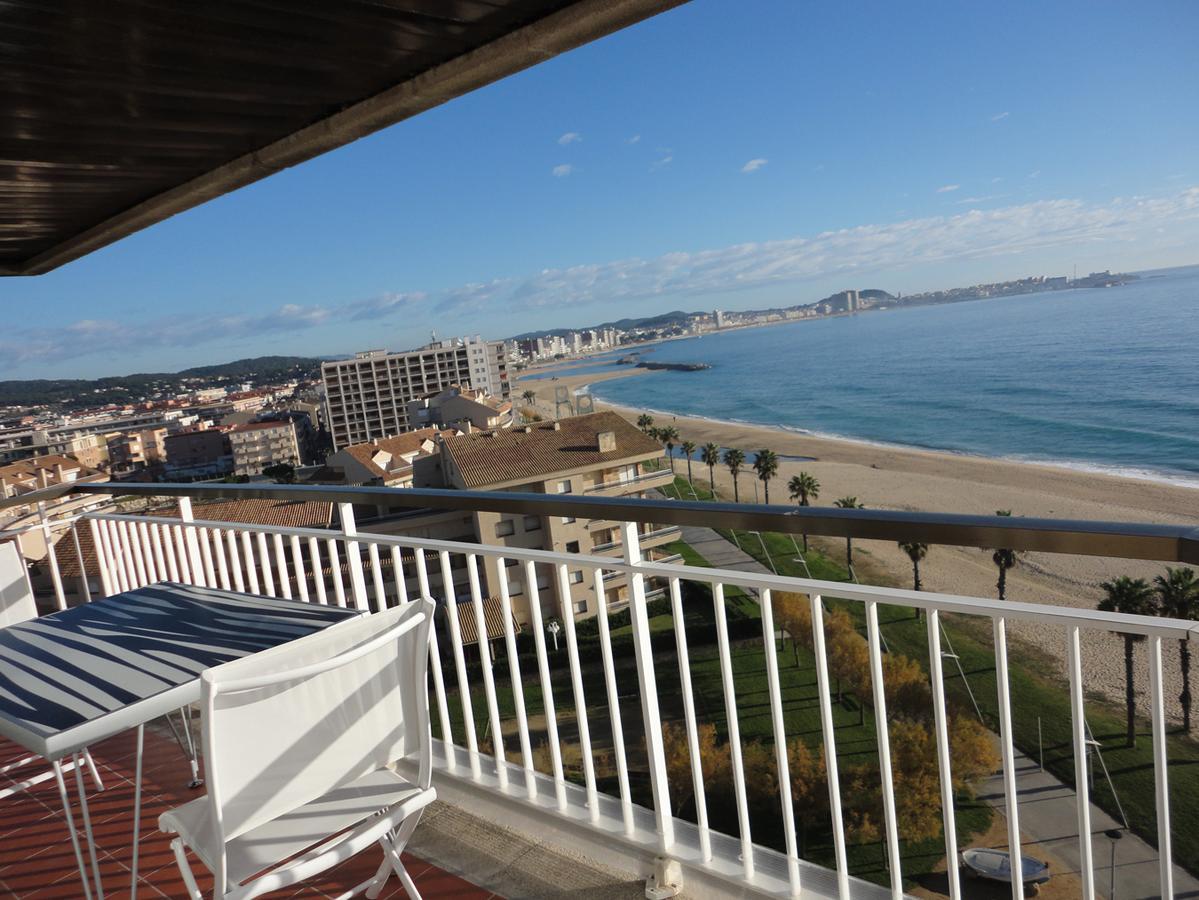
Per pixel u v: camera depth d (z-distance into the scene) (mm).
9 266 5195
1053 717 13977
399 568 2721
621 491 30328
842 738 11891
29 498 4293
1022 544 1246
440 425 70875
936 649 1476
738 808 1945
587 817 2336
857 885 1834
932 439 60969
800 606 19297
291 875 1567
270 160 3461
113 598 2652
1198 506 36719
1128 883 8461
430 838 2514
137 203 4148
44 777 2627
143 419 97812
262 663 1522
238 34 2408
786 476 54969
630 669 17531
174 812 1689
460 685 2613
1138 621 1229
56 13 2158
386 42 2533
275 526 3207
